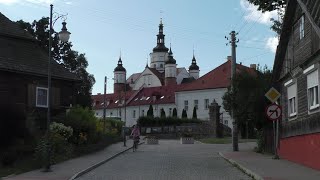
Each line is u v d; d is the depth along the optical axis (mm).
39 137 27766
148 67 145000
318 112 19078
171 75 138375
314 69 19672
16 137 27969
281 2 31578
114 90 158625
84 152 31844
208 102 107875
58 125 30109
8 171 20312
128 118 128375
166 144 53594
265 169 19688
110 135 48188
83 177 19266
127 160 28797
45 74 32875
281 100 27156
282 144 26594
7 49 31875
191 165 24719
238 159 25766
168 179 18109
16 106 29578
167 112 117812
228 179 17969
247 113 31609
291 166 20875
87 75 69625
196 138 70250
